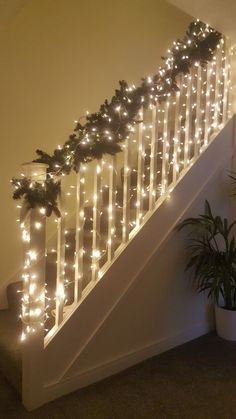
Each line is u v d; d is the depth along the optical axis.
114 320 2.11
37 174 1.75
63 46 3.05
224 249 2.89
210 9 2.15
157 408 1.77
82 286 2.07
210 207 2.73
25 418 1.68
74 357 1.91
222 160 2.82
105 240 2.48
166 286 2.46
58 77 3.02
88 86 3.23
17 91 2.78
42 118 2.93
